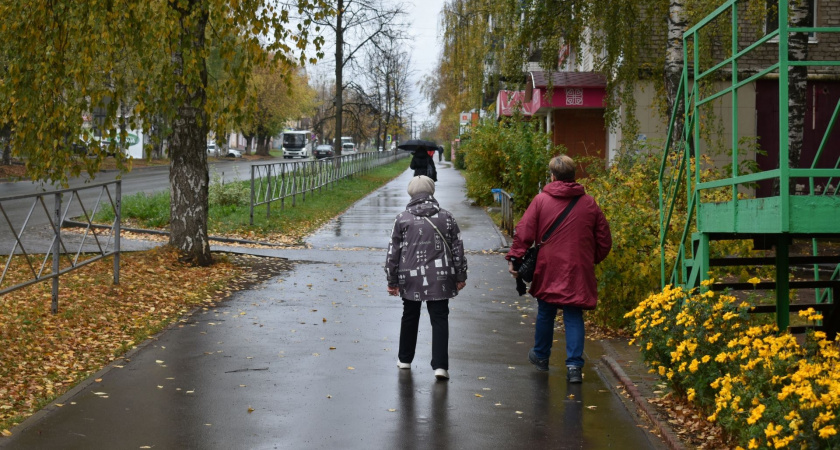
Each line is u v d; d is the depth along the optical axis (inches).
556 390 256.5
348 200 1154.0
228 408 230.1
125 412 224.2
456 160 2466.8
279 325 348.8
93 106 425.1
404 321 278.7
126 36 408.2
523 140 891.4
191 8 449.7
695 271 260.2
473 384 262.1
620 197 398.3
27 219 324.5
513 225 748.0
